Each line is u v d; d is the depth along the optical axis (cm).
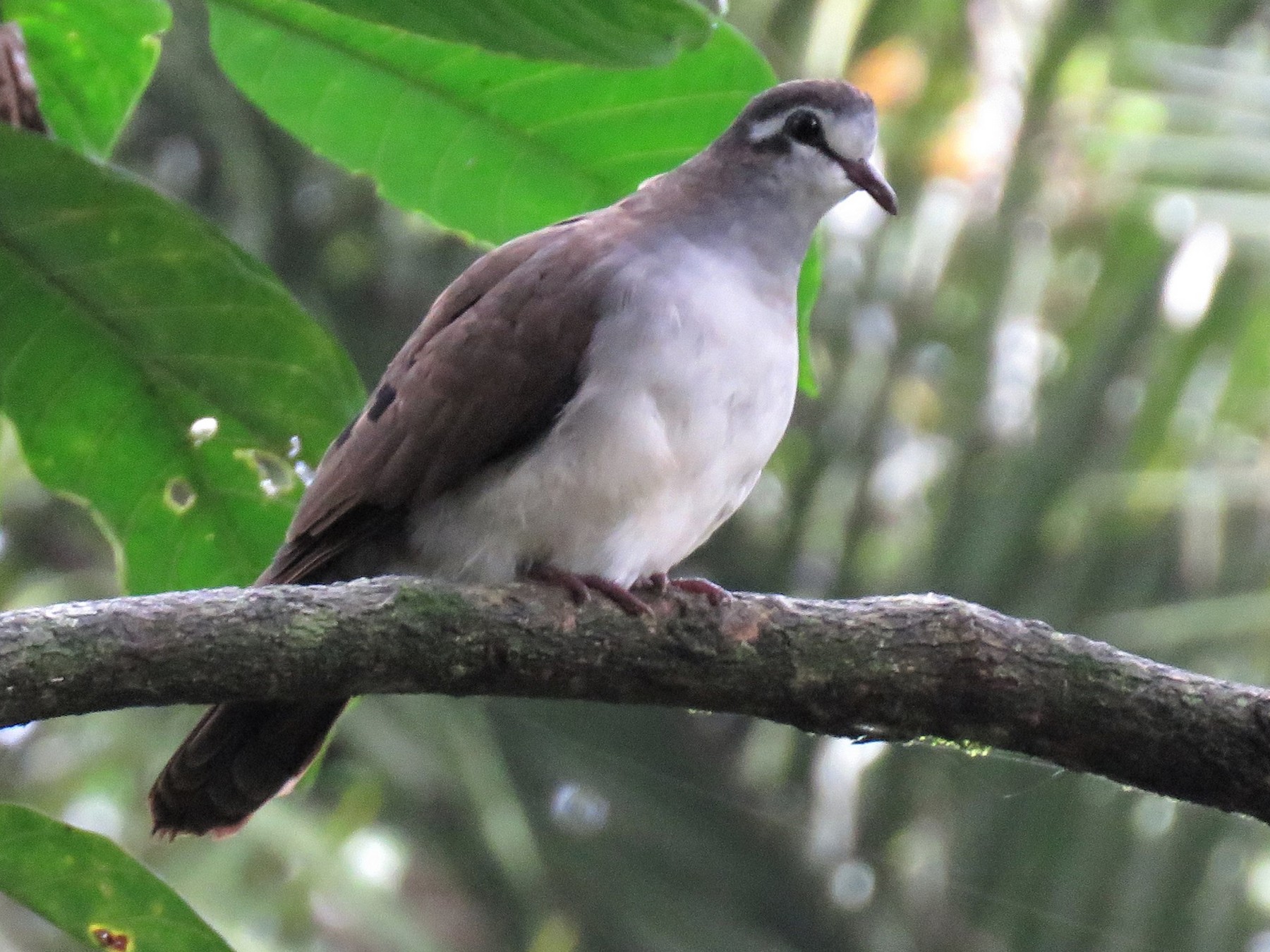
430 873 1546
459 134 698
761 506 1545
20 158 573
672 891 1483
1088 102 1362
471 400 699
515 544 709
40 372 641
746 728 1555
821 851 1498
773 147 785
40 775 1440
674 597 610
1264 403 1320
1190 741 592
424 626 570
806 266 737
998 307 1430
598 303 698
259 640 545
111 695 527
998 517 1398
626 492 694
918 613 610
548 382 696
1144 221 1327
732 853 1503
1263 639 1328
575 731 1497
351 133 698
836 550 1518
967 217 1420
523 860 1456
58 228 598
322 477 722
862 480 1507
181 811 677
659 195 768
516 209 725
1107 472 1364
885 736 620
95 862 504
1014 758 649
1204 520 1338
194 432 662
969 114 1399
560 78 678
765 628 604
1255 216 1232
